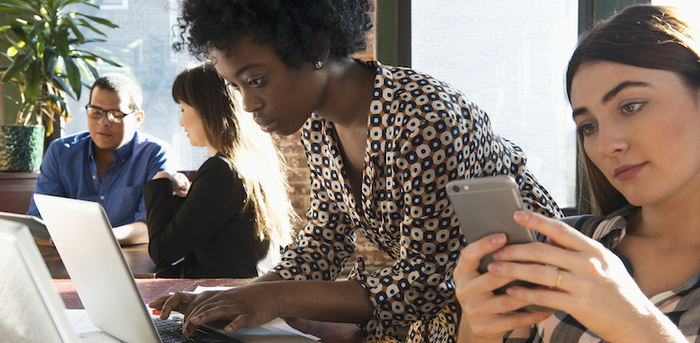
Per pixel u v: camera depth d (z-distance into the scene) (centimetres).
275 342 81
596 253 47
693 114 61
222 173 159
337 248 110
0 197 255
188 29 86
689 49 61
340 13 87
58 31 260
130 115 240
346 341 86
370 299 91
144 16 295
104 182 242
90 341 79
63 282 125
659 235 69
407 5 261
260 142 170
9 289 49
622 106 63
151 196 171
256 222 164
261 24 78
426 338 106
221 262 162
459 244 89
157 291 116
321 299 89
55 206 70
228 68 82
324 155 105
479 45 262
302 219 259
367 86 94
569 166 262
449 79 265
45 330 49
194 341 80
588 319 47
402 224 90
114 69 298
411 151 84
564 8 256
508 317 53
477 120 91
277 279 101
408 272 89
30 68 258
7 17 295
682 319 62
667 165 61
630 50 62
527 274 48
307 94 86
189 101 165
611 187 77
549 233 47
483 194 50
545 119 262
